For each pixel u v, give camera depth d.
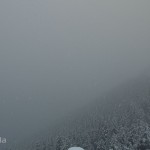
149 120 27.98
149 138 20.58
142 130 22.20
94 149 26.11
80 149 18.89
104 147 23.94
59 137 27.02
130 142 21.28
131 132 23.09
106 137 25.89
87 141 27.48
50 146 30.27
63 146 25.45
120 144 21.48
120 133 23.94
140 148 20.38
